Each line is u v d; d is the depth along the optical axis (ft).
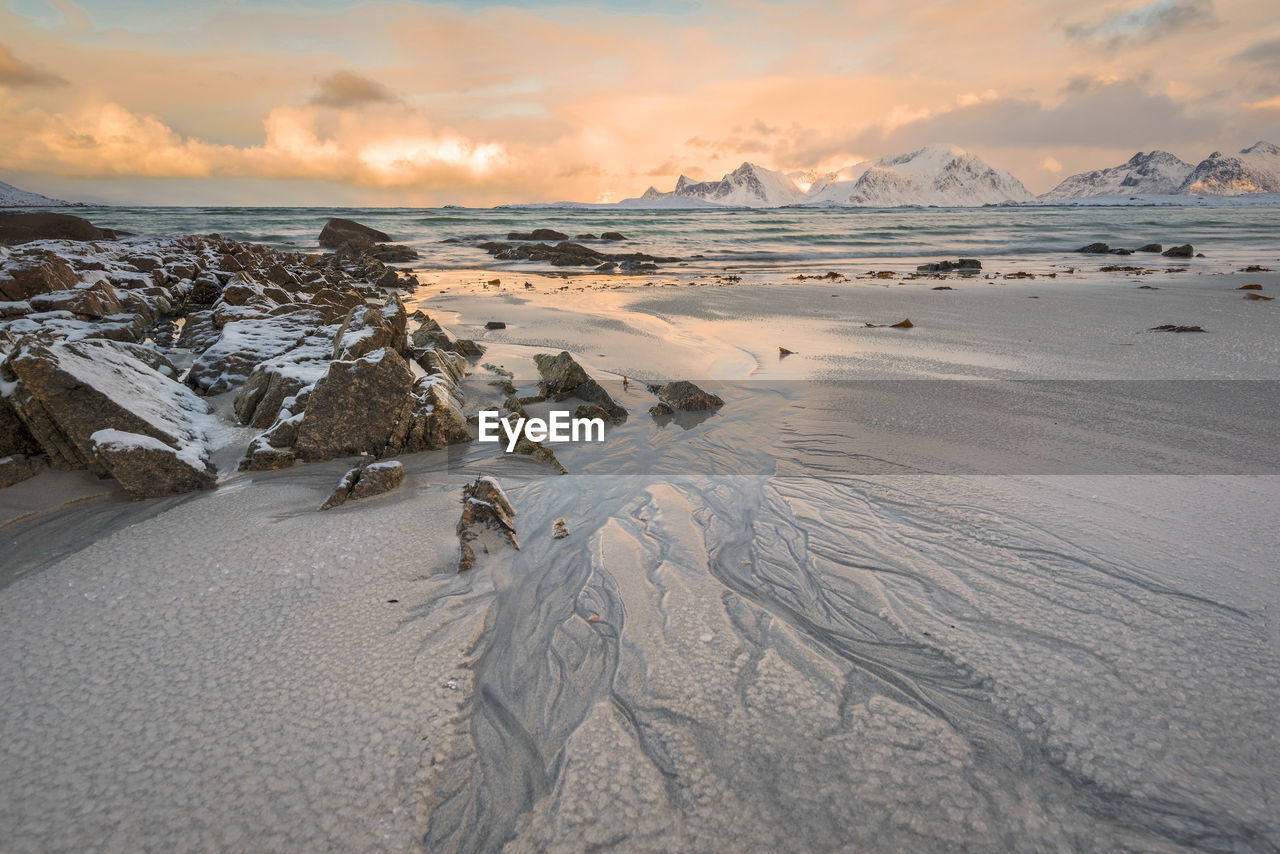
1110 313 45.93
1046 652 10.52
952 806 7.89
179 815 7.76
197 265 58.08
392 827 7.72
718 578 13.09
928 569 13.11
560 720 9.37
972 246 123.34
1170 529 14.43
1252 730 8.89
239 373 26.30
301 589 12.59
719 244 131.03
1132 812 7.80
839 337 39.09
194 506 16.34
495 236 148.87
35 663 10.36
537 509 16.44
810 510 16.03
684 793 8.11
